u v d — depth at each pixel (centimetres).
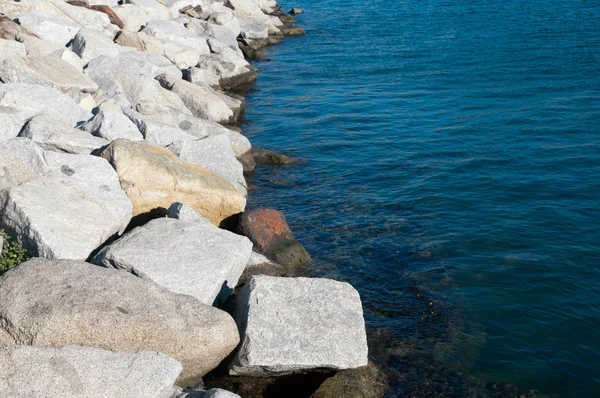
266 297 1098
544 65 3519
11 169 1366
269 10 5288
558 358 1195
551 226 1684
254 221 1545
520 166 2088
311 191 1936
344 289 1152
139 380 864
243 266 1261
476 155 2194
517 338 1247
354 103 2912
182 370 984
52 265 1012
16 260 1157
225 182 1628
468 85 3177
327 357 1045
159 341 955
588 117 2577
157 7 3653
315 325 1076
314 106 2881
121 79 2230
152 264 1133
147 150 1543
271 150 2292
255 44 4209
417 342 1225
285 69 3678
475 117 2630
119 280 1018
